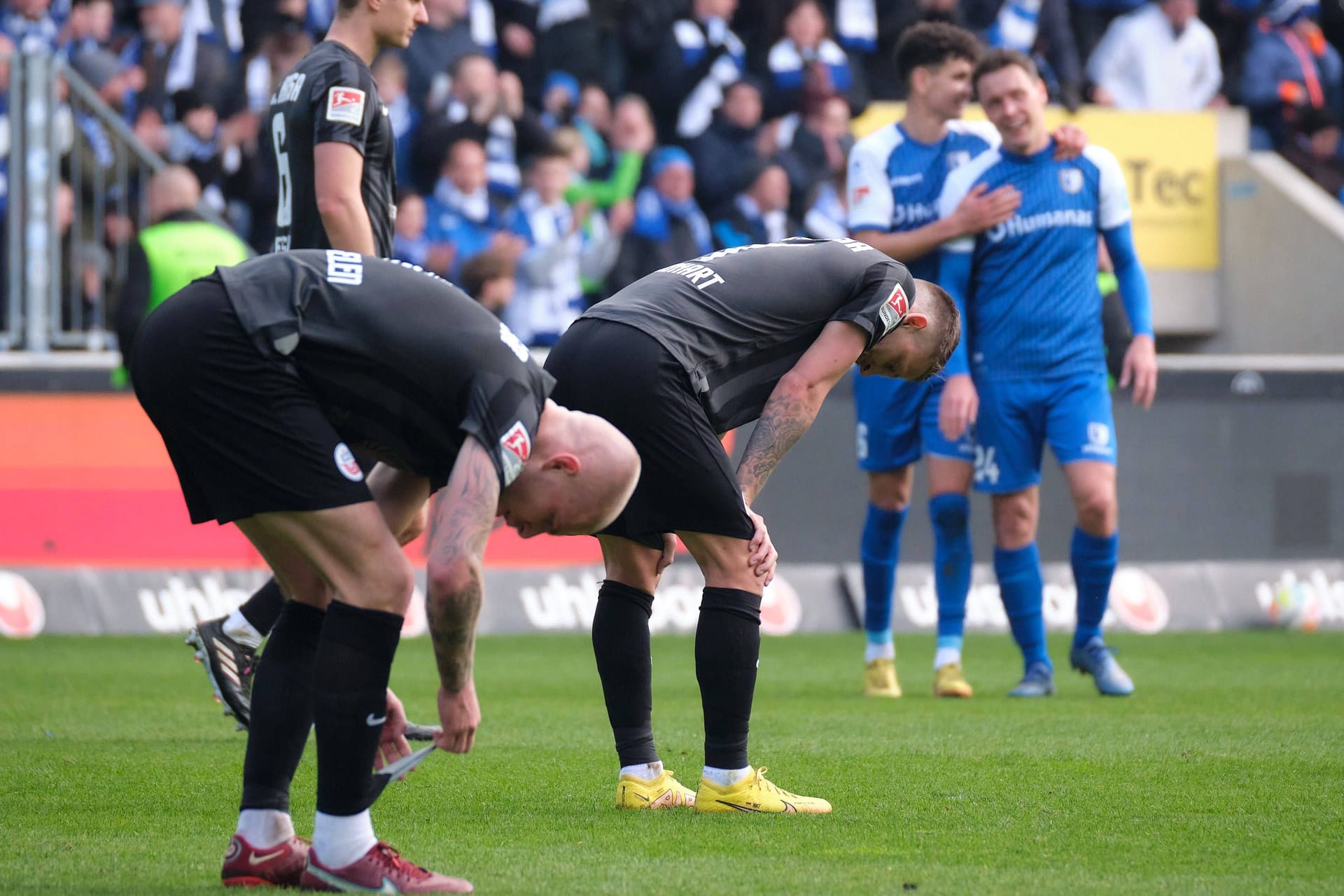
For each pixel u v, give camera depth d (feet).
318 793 30.94
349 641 30.78
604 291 131.34
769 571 39.68
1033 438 75.31
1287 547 119.03
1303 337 137.28
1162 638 111.65
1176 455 116.57
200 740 55.57
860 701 71.46
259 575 107.04
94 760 50.03
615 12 147.33
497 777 47.57
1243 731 59.31
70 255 110.63
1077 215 74.43
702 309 39.81
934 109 76.84
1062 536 117.91
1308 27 163.84
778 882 31.83
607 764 50.49
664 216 132.57
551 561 112.98
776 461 40.45
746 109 138.41
